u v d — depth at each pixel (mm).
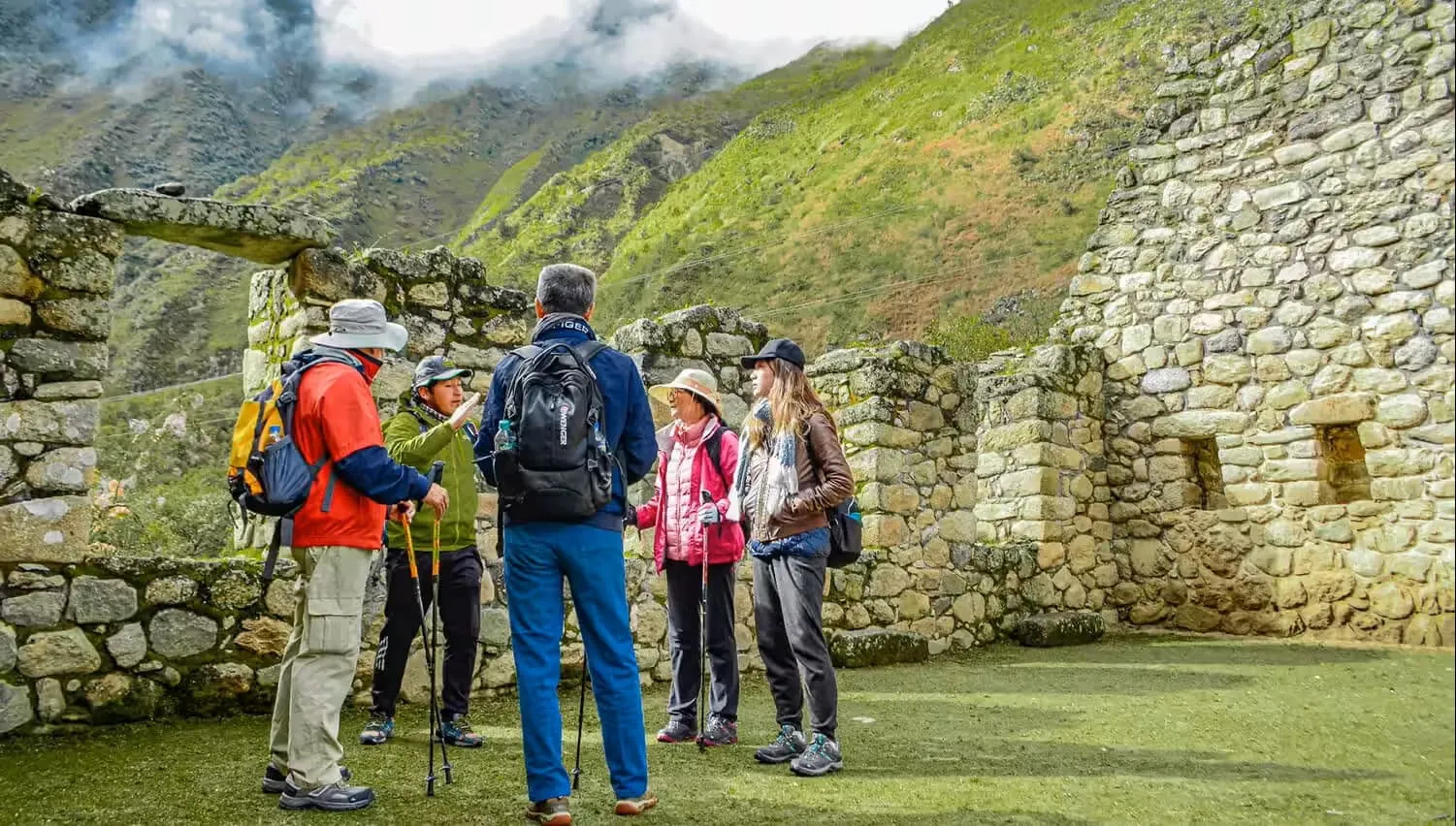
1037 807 2719
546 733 2617
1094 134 43875
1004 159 46219
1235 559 8273
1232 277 8555
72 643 3961
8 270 4098
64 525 4031
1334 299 7906
